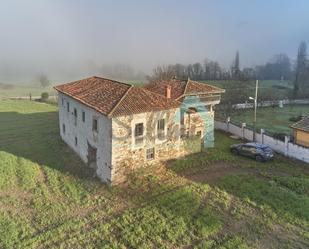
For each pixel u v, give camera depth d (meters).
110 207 24.31
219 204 24.50
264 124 52.34
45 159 33.44
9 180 28.39
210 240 20.31
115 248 19.67
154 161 30.80
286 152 34.59
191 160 32.50
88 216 23.12
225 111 58.44
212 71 105.12
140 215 23.09
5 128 46.03
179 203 24.61
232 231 21.28
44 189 26.97
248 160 33.25
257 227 21.67
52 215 23.20
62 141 39.25
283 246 19.84
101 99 30.17
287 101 72.06
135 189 26.95
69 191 26.77
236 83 76.38
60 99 38.56
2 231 21.16
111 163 27.38
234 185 27.39
